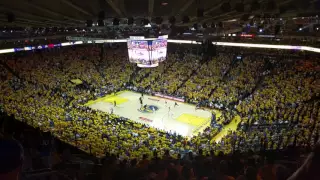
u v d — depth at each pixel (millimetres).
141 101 40875
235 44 39781
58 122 30094
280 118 31031
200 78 47156
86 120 32125
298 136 23094
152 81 49281
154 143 26719
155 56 33844
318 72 38938
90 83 48594
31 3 8711
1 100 35969
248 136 26734
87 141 24922
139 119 36625
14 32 33594
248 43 39031
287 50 46750
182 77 48781
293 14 12352
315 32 28125
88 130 28328
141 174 7520
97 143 24688
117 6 11516
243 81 43438
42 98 39375
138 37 33406
